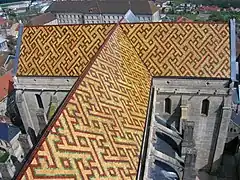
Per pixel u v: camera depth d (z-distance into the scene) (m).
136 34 38.12
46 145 15.73
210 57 36.09
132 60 34.41
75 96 20.27
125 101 25.77
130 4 128.50
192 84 37.25
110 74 26.64
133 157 21.77
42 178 14.33
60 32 39.25
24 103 44.28
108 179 17.84
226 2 189.88
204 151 43.41
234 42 35.53
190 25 36.97
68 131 17.59
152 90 36.03
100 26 37.91
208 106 38.97
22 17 176.62
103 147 19.25
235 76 35.50
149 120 30.52
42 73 39.81
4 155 55.00
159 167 33.97
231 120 46.97
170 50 37.06
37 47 40.22
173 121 41.47
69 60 38.41
